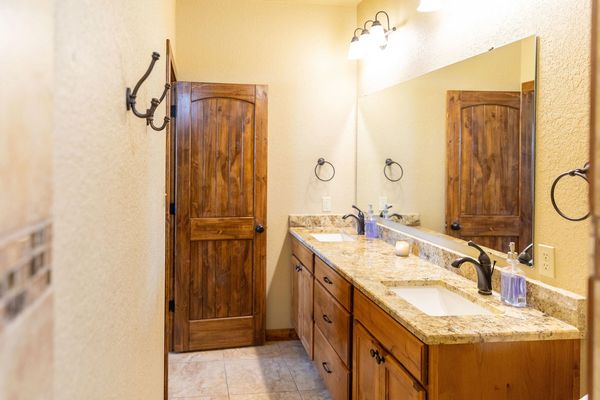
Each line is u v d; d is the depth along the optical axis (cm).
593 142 36
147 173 142
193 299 341
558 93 156
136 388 120
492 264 190
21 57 41
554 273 158
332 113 371
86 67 69
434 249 240
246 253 350
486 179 197
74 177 63
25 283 41
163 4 210
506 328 143
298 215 368
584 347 145
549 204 161
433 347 138
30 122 43
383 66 322
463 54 219
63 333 58
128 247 107
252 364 320
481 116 204
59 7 56
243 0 354
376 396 181
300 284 330
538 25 166
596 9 36
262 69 359
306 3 364
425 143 259
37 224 45
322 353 268
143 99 134
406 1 284
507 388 140
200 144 339
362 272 218
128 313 107
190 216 338
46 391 47
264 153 350
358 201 371
